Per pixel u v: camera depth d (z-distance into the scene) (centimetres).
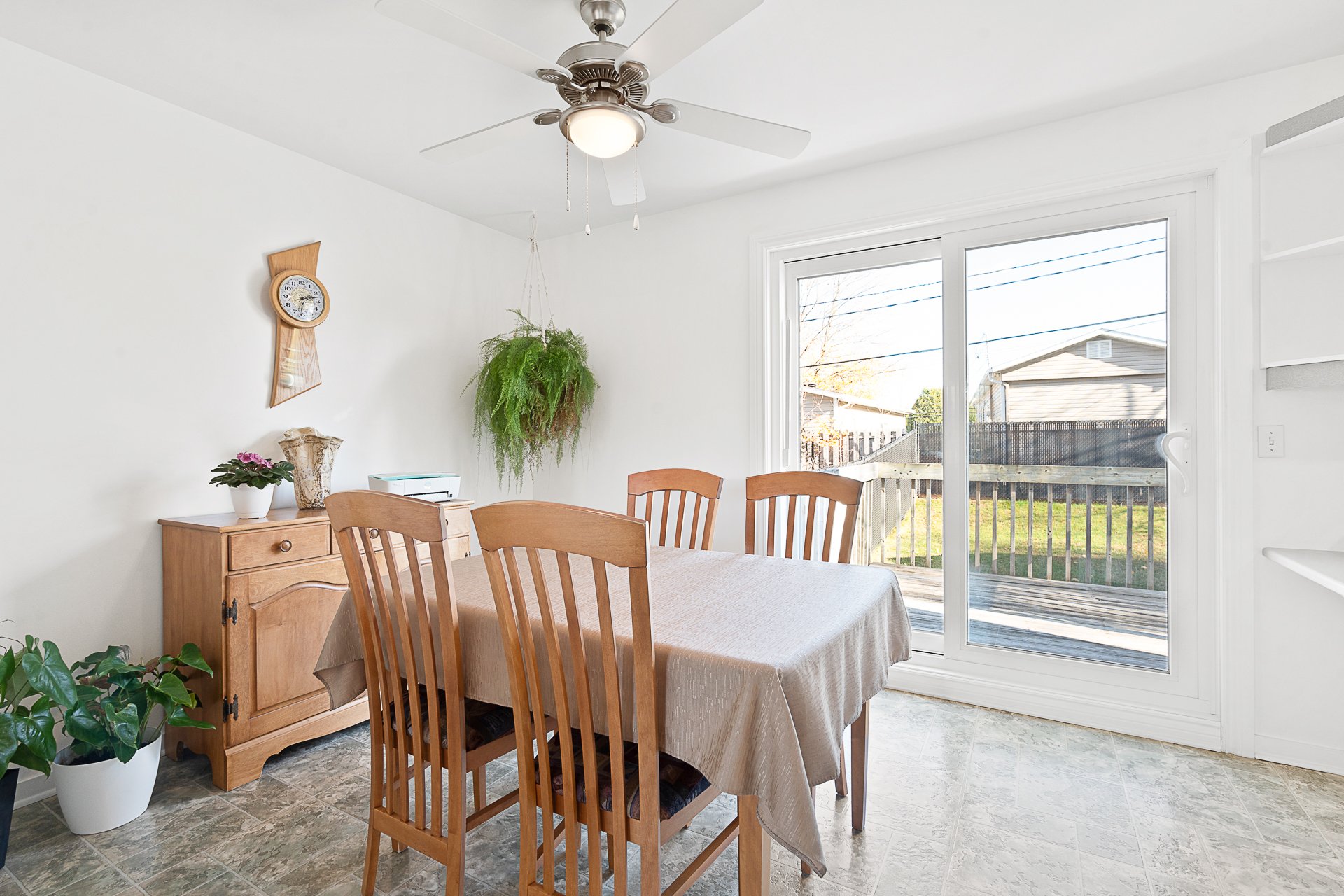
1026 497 263
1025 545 263
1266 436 215
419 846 147
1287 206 209
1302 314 208
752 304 314
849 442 304
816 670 121
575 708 130
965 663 274
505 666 139
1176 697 237
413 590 159
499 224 357
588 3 172
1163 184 234
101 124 214
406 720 155
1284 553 207
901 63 207
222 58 204
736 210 319
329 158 276
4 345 195
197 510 240
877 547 299
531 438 337
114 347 218
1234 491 220
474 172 291
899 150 270
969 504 274
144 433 226
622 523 108
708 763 114
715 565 197
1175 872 165
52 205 204
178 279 234
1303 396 210
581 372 339
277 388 264
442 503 288
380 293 305
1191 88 224
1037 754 228
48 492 204
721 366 324
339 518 150
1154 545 240
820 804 199
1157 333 238
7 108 195
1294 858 169
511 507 120
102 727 181
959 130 253
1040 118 244
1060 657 257
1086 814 191
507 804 160
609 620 116
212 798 204
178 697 193
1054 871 166
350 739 246
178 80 217
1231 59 206
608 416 361
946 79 217
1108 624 249
